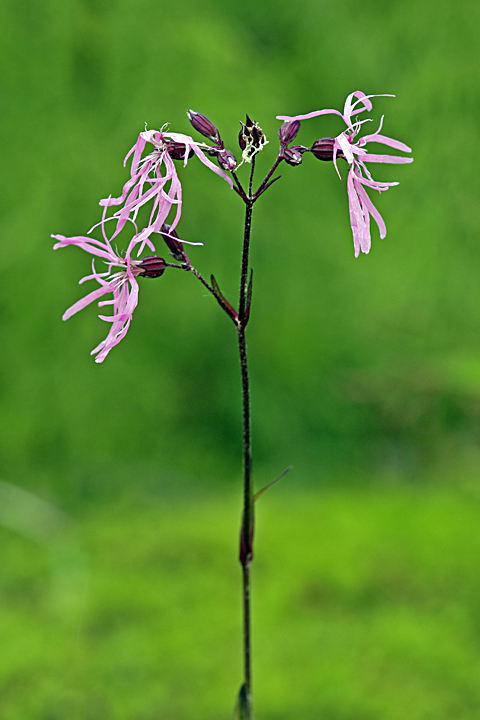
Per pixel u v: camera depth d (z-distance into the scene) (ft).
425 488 4.54
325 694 2.53
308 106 6.24
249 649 2.12
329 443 6.17
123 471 5.31
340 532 3.71
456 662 2.58
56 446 5.28
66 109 5.33
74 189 5.23
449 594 2.96
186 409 6.15
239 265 5.95
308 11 6.48
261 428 6.30
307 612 2.90
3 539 3.83
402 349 5.40
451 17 5.10
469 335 5.01
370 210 2.07
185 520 4.10
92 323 5.42
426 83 5.09
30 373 5.25
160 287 5.76
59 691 2.55
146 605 3.02
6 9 5.25
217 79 5.44
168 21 5.53
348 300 6.27
